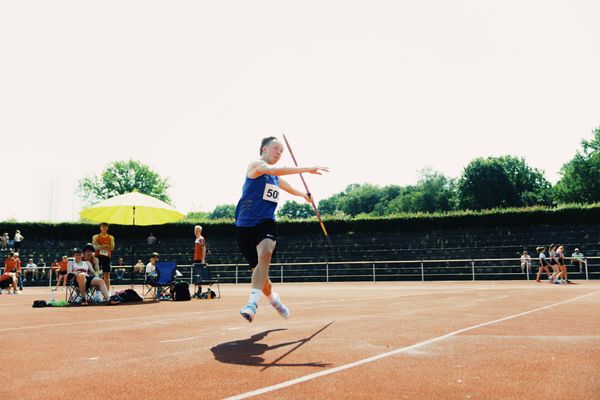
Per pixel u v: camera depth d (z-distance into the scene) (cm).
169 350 375
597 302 898
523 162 6606
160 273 1157
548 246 2809
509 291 1378
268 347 380
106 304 994
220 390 248
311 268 2938
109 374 290
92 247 1102
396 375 278
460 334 445
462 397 232
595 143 6081
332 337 429
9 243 2934
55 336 467
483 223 2927
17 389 256
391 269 2834
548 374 280
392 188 10688
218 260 3056
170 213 1284
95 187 6384
